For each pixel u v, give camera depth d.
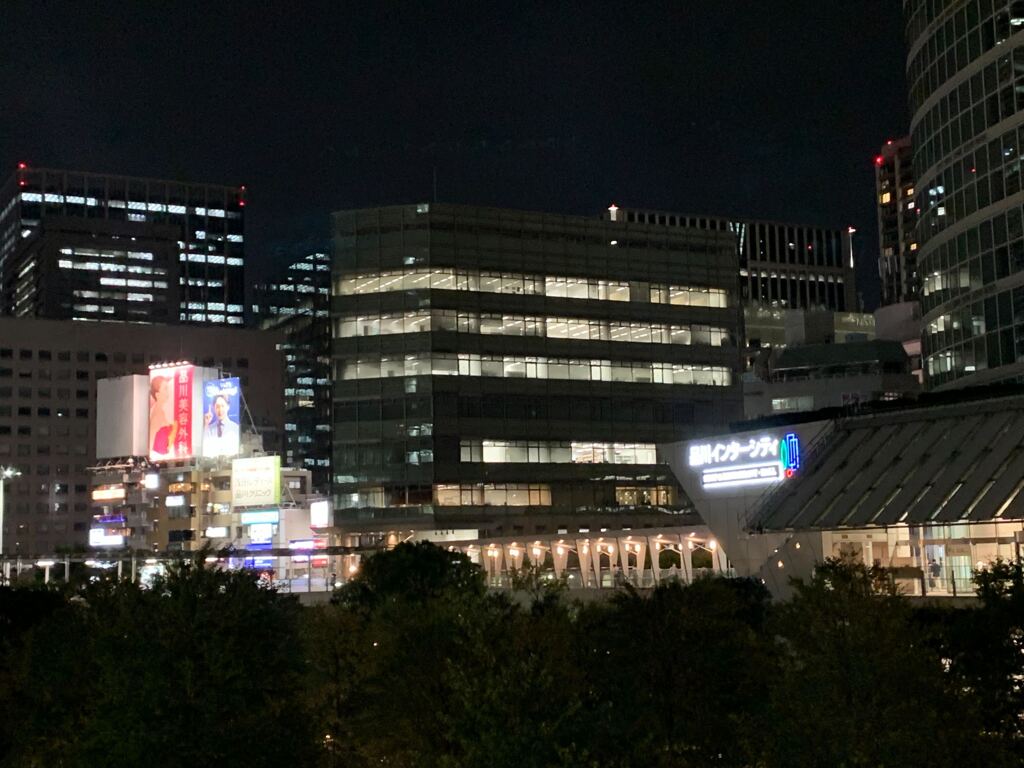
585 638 54.72
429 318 166.62
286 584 137.38
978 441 65.56
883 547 68.06
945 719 36.75
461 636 55.50
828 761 36.34
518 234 173.25
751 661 50.47
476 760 40.38
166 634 49.16
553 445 170.00
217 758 47.25
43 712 61.88
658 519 173.62
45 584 98.62
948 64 100.38
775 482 76.69
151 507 190.25
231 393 186.12
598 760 41.06
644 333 178.25
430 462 163.25
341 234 171.50
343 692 61.88
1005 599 45.53
